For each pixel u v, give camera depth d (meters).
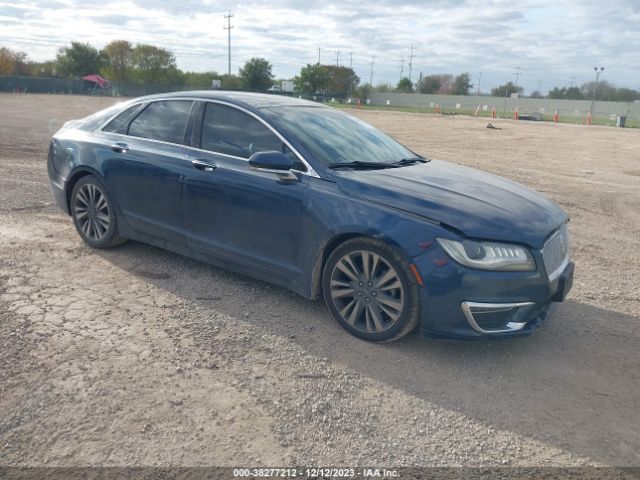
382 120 34.25
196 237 4.63
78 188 5.45
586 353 3.89
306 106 4.95
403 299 3.60
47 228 6.10
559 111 70.19
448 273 3.42
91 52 89.31
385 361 3.62
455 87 104.38
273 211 4.10
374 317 3.78
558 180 11.93
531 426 3.02
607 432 3.01
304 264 4.04
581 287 5.25
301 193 3.96
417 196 3.72
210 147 4.55
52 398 2.99
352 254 3.80
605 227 7.84
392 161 4.59
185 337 3.77
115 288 4.54
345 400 3.16
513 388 3.39
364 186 3.83
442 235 3.46
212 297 4.46
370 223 3.64
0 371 3.21
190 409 2.97
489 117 49.97
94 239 5.42
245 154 4.35
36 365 3.29
